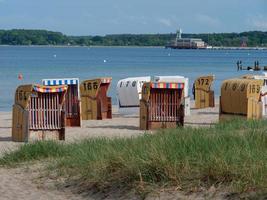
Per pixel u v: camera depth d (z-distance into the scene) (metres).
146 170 19.50
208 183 18.25
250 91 41.25
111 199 19.17
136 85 51.88
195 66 178.88
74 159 23.61
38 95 35.91
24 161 25.91
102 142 26.25
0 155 28.98
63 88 36.22
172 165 19.34
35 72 128.88
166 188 18.66
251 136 23.02
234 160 18.84
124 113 52.41
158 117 40.97
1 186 21.70
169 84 40.62
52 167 23.66
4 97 72.56
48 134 36.09
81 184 20.92
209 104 59.19
